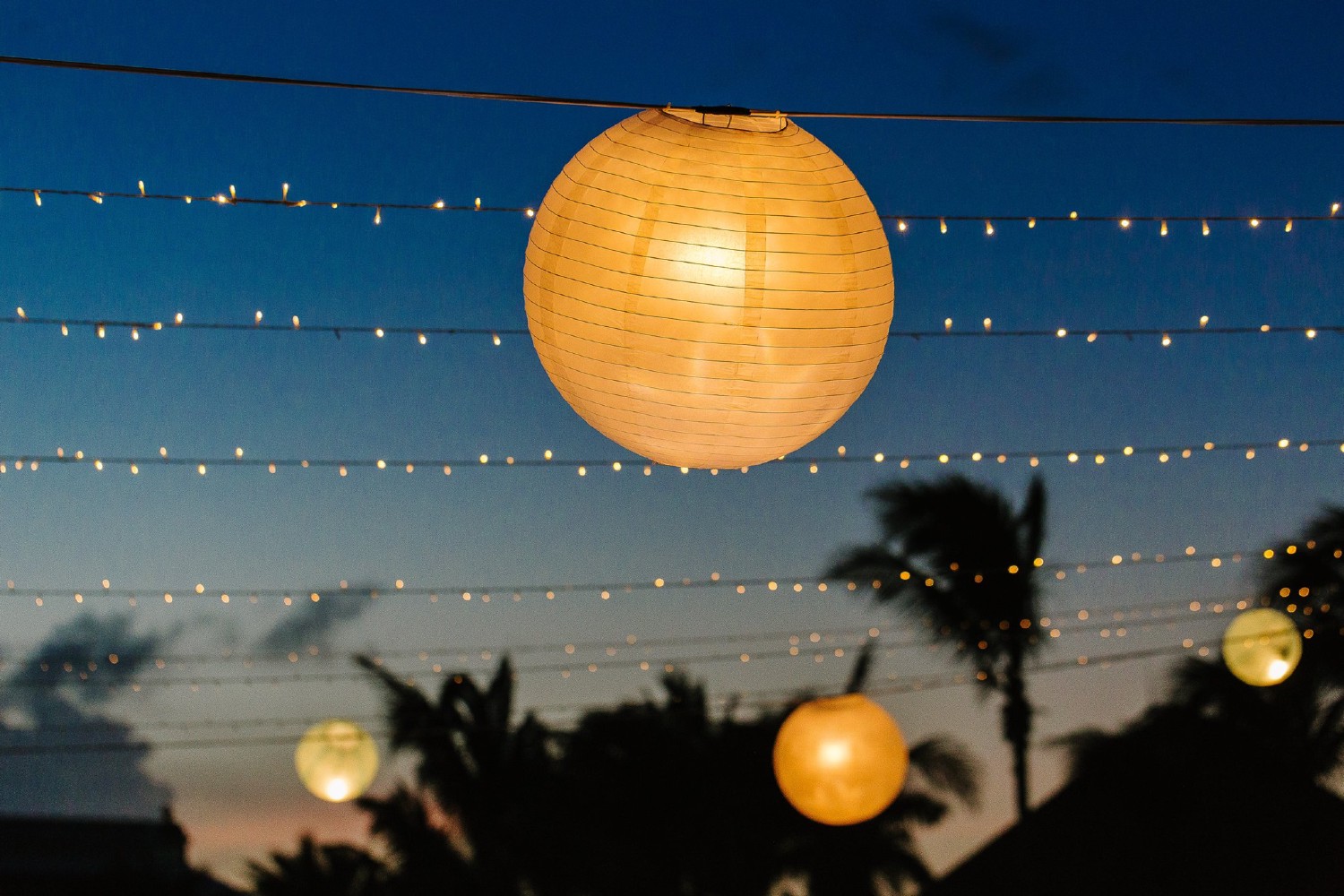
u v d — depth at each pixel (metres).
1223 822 14.69
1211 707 14.66
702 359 2.85
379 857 14.50
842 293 2.86
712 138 2.88
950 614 14.03
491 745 14.49
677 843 14.31
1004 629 14.36
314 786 12.31
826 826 14.49
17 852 14.89
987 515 13.66
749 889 14.41
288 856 14.52
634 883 14.27
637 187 2.86
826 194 2.88
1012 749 15.09
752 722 14.62
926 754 14.20
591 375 2.98
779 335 2.83
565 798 14.41
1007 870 14.73
